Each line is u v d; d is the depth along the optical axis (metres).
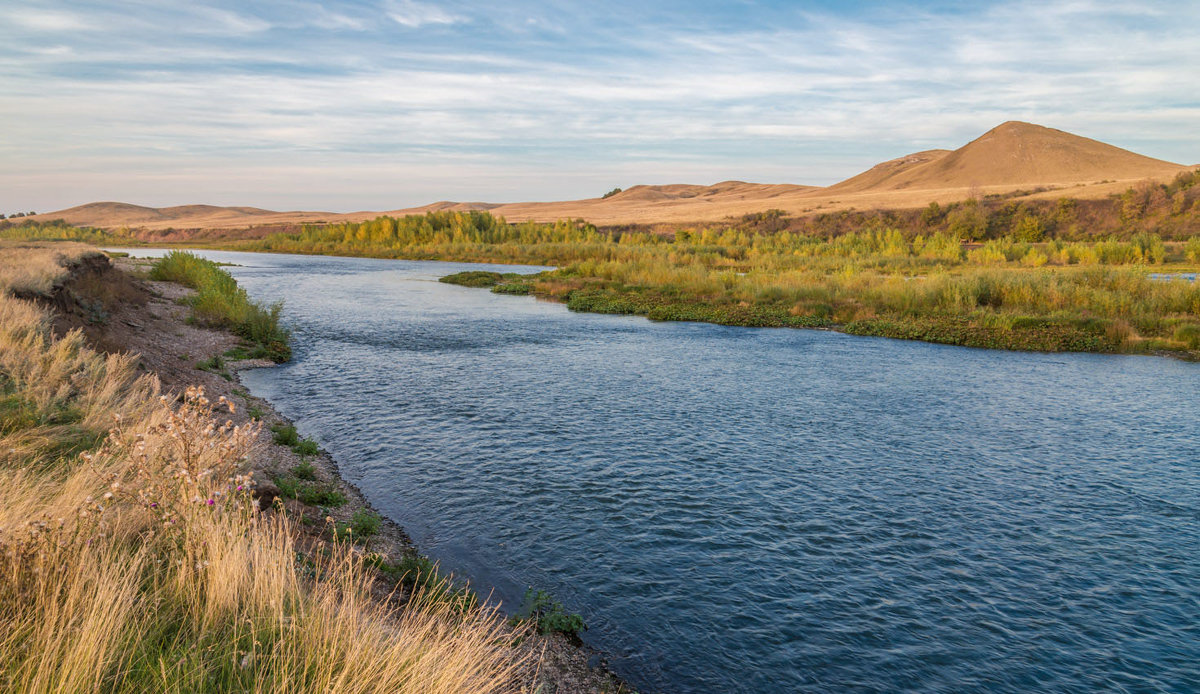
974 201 107.06
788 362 20.19
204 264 41.09
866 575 7.69
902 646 6.41
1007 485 10.35
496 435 12.66
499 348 22.52
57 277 17.14
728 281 39.66
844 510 9.42
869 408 14.79
